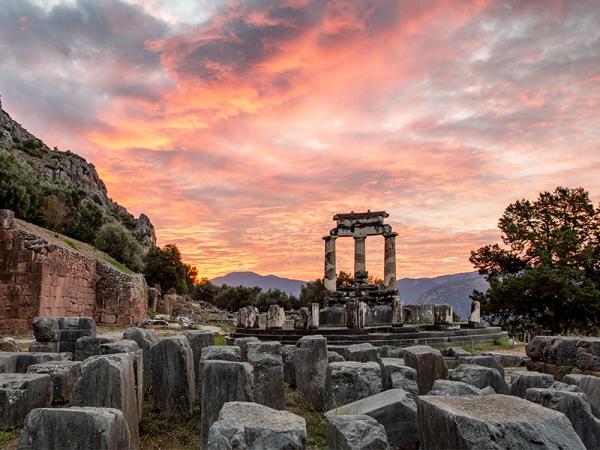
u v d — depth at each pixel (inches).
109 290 1246.9
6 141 3147.1
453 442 170.1
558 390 249.6
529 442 160.2
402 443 260.2
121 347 361.4
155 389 355.6
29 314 904.9
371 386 328.8
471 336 821.9
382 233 1310.3
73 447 213.2
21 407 301.6
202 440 306.2
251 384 308.5
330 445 238.5
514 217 1784.0
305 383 385.7
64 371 346.0
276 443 195.6
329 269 1327.5
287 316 1557.6
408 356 370.3
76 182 3425.2
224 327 1413.6
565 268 1487.5
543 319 1544.0
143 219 3661.4
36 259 921.5
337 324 971.9
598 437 233.9
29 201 1429.6
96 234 1953.7
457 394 268.5
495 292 1566.2
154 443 323.0
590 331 1386.6
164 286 2015.3
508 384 350.0
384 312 996.6
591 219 1704.0
